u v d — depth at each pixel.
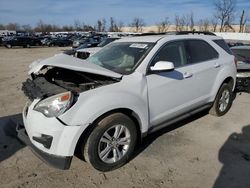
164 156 3.82
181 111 4.31
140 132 3.69
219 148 4.08
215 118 5.36
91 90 3.17
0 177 3.27
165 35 4.36
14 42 35.56
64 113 2.97
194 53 4.57
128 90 3.42
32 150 3.27
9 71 12.51
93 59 4.36
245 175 3.37
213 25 70.31
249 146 4.16
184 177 3.32
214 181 3.24
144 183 3.20
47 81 3.68
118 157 3.45
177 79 4.07
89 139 3.17
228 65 5.24
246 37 48.12
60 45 40.44
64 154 3.02
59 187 3.10
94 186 3.13
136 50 4.01
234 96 7.29
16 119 5.19
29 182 3.18
